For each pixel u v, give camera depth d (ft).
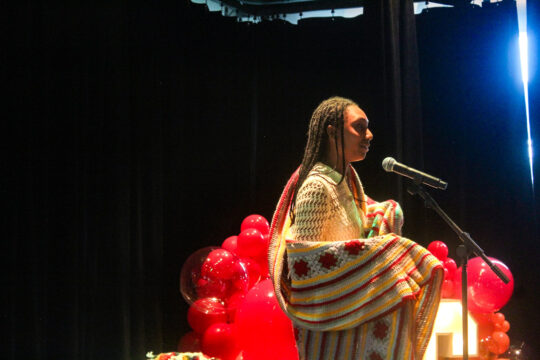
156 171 15.14
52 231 12.54
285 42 17.62
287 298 7.54
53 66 12.77
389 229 7.66
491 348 13.47
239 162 17.26
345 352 6.93
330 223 7.30
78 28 13.34
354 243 6.91
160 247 15.19
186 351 12.93
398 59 16.48
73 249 12.68
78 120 13.26
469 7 16.97
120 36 14.38
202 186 16.71
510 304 16.06
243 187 17.29
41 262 12.21
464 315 8.15
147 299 14.79
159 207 15.19
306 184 7.27
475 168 16.74
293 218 7.67
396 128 16.12
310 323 6.97
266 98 17.56
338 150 7.72
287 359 10.07
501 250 16.33
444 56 17.03
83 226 13.05
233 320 12.85
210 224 16.75
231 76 17.33
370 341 6.84
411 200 16.30
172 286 15.84
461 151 16.75
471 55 16.88
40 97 12.43
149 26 15.31
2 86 11.68
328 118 7.77
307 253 7.00
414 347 6.88
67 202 12.73
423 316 7.02
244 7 17.92
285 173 17.31
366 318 6.77
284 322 10.05
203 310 12.07
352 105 7.89
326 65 17.46
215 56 17.10
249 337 10.20
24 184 11.94
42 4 12.54
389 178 16.12
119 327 13.60
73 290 12.57
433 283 7.04
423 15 17.20
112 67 14.08
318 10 17.83
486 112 16.72
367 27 16.96
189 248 16.38
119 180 13.96
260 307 10.18
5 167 11.62
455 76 16.94
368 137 7.81
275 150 17.42
